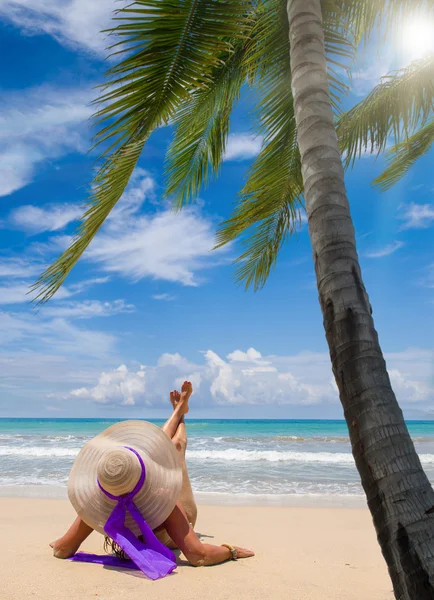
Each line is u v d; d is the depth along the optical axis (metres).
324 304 2.00
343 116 6.26
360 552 3.86
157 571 2.94
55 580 2.83
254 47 4.65
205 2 3.22
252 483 9.07
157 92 3.52
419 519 1.60
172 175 5.69
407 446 1.71
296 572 3.16
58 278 3.49
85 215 3.60
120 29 3.22
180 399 4.11
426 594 1.52
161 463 3.38
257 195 5.66
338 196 2.17
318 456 14.38
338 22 4.48
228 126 5.59
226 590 2.72
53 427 45.38
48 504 6.23
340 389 1.87
